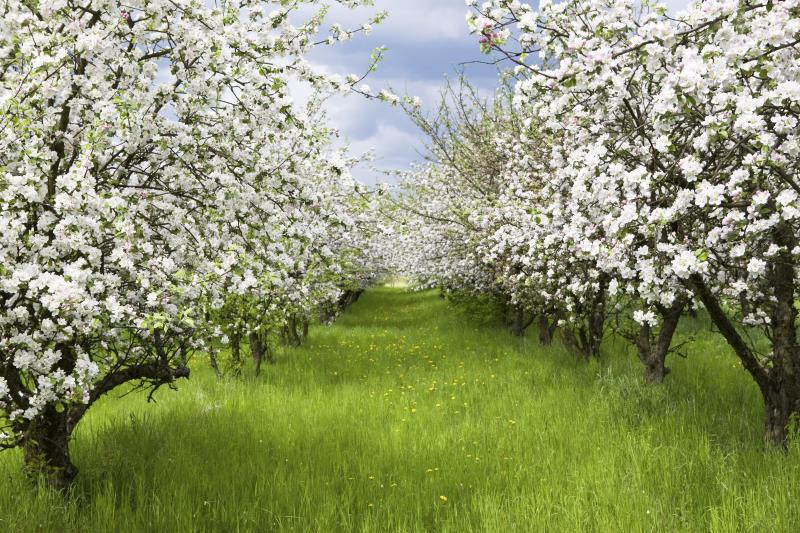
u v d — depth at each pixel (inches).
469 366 454.0
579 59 181.5
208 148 222.1
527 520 180.5
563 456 231.9
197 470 220.1
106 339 196.7
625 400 289.4
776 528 165.6
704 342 486.0
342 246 637.9
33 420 181.0
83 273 160.4
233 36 214.8
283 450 245.6
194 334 227.0
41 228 170.7
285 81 225.5
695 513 184.1
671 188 189.2
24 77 178.5
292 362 491.2
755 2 165.9
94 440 252.2
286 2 241.8
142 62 199.9
